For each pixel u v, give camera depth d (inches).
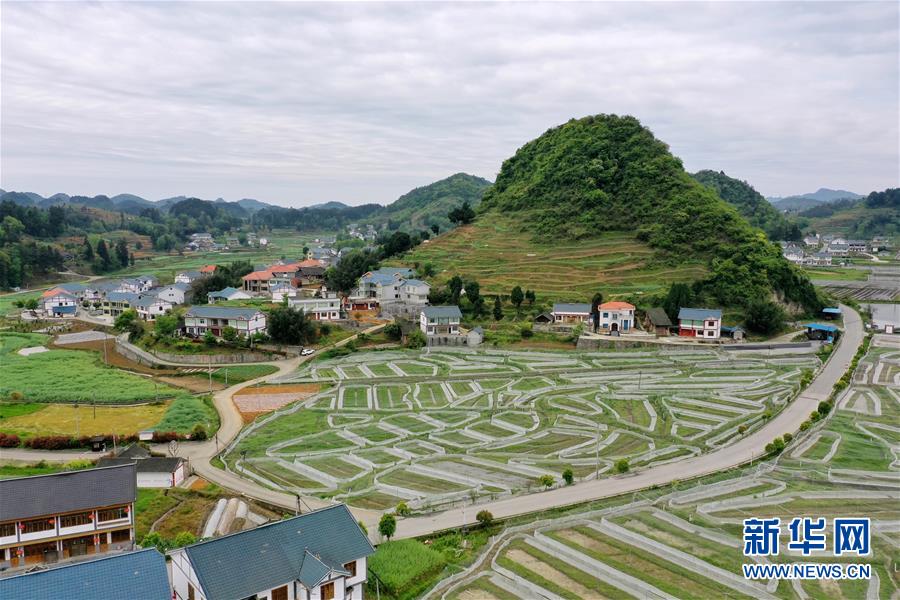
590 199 7411.4
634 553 1935.3
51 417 3629.4
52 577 1556.3
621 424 3341.5
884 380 4042.8
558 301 5915.4
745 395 3804.1
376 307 6545.3
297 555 1722.4
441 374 4490.7
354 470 2795.3
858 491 2367.1
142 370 4854.8
